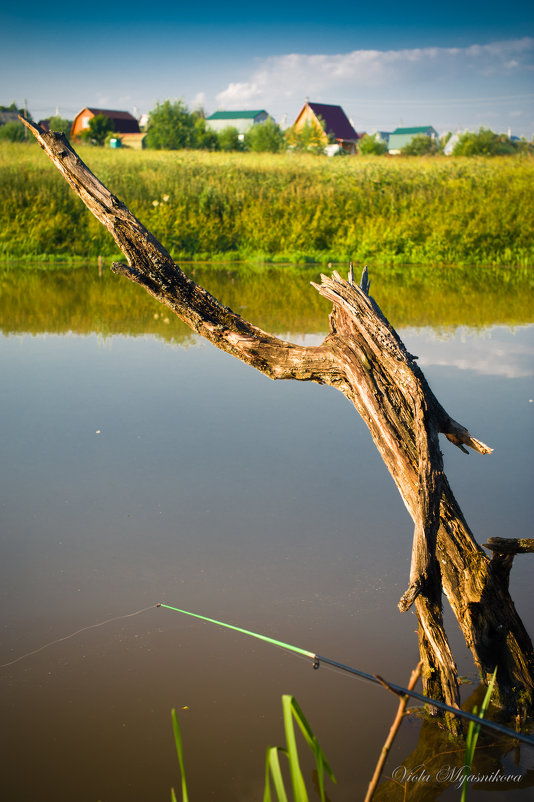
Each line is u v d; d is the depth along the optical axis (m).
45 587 3.36
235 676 2.80
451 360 7.43
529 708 2.67
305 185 18.66
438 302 11.09
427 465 2.72
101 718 2.59
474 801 2.24
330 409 6.11
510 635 2.77
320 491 4.44
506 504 4.17
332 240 17.41
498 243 16.67
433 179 18.88
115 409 5.98
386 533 3.89
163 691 2.72
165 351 8.00
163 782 2.31
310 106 69.56
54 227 16.16
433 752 2.45
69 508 4.16
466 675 2.86
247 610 3.19
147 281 3.31
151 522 4.00
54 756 2.42
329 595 3.30
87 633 3.04
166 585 3.38
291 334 8.24
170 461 4.89
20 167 17.69
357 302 3.10
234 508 4.19
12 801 2.22
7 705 2.64
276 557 3.62
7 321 9.52
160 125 44.19
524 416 5.68
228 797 2.25
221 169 19.84
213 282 12.91
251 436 5.40
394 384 2.97
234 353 3.31
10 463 4.82
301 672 2.82
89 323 9.48
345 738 2.51
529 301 11.27
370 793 1.52
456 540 2.84
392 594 3.31
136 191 17.69
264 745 2.47
